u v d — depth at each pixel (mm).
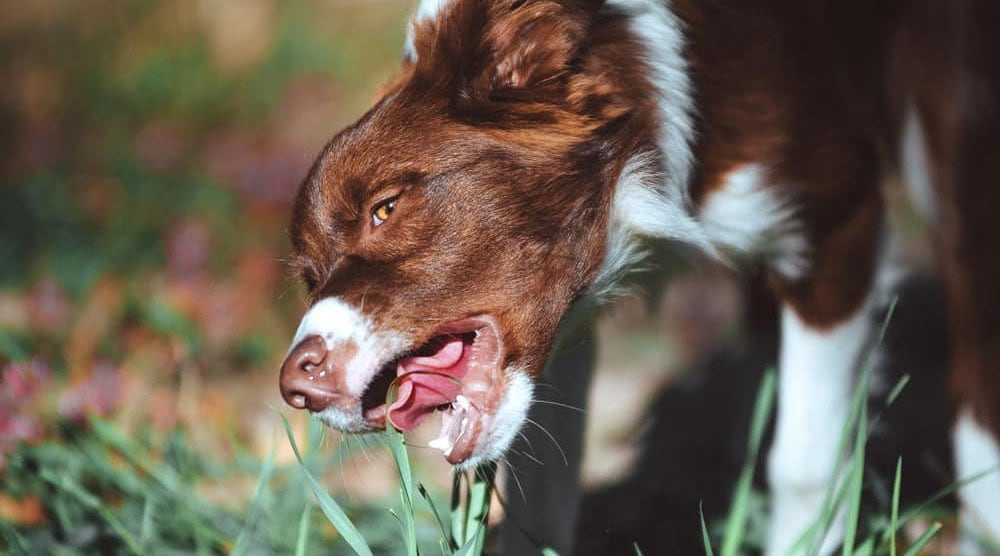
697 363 12852
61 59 22594
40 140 18969
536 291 6930
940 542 8906
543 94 7039
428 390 6703
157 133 19484
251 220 16516
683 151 7445
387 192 6785
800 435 8133
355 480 9750
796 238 7906
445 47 7059
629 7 7328
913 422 10602
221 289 14047
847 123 7973
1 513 8102
